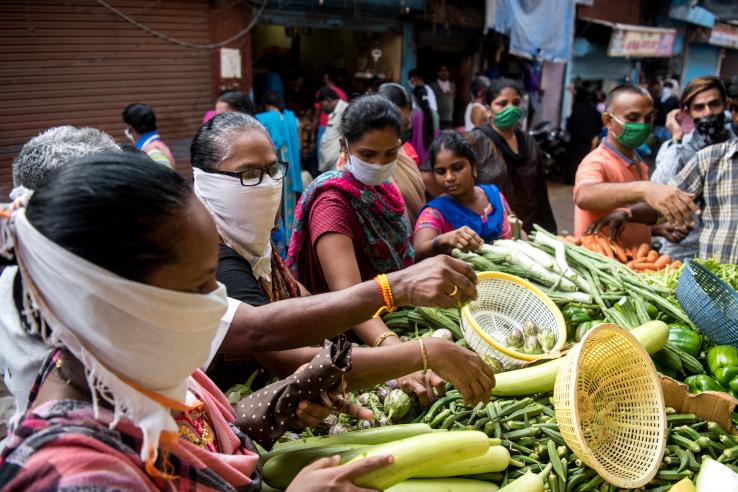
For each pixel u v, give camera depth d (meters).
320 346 1.64
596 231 3.06
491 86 3.86
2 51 5.07
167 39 5.97
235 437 1.12
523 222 3.95
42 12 5.19
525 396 1.64
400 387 1.61
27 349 1.17
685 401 1.59
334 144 6.17
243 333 1.31
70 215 0.74
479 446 1.28
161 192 0.78
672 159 4.00
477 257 2.34
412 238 2.79
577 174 3.27
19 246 0.78
